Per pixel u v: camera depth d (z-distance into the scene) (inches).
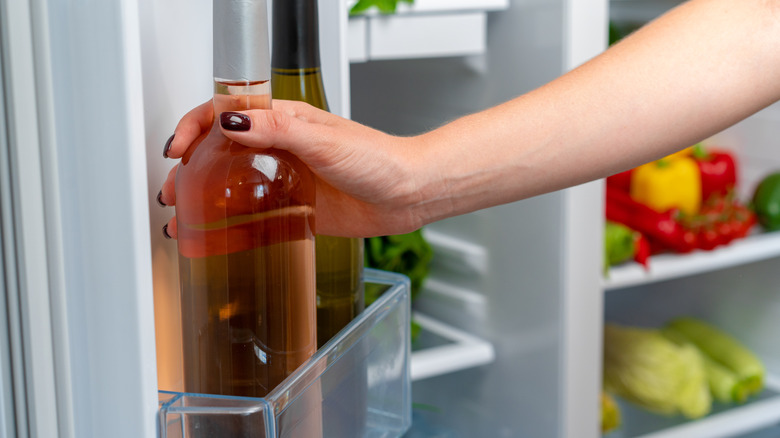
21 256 13.4
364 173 19.4
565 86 23.1
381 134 20.8
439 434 53.4
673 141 23.3
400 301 23.5
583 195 48.0
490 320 55.0
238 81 15.5
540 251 50.1
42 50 12.9
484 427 57.1
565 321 48.8
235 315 15.9
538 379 51.4
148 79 18.2
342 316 23.2
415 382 63.2
